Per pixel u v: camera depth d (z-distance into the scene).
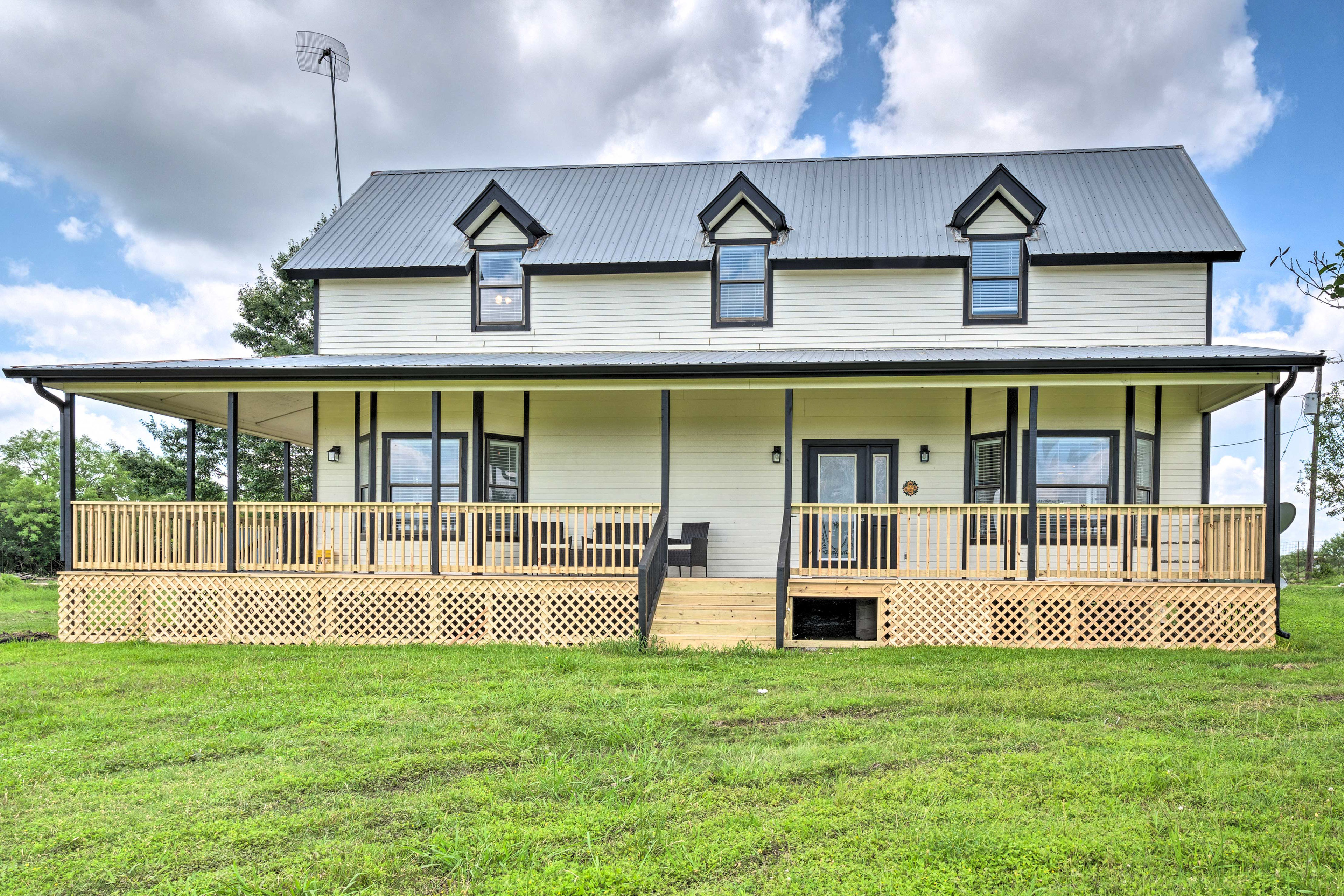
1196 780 5.20
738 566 13.27
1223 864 4.13
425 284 14.05
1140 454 11.99
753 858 4.30
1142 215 13.46
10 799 5.21
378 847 4.43
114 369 10.76
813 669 8.70
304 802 5.14
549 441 13.53
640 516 11.05
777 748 6.06
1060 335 12.88
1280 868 4.06
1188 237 12.80
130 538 11.14
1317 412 9.88
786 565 9.97
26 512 28.33
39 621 14.22
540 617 10.73
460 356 13.20
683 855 4.27
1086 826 4.55
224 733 6.61
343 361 12.38
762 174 16.14
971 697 7.36
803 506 10.54
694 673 8.59
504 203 13.83
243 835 4.61
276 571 11.01
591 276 13.80
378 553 12.89
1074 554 11.73
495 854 4.32
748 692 7.73
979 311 13.11
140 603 11.12
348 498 13.37
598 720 6.81
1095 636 10.08
